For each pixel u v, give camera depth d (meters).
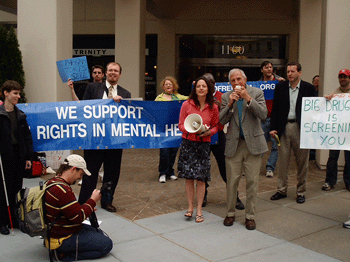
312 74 10.76
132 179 6.81
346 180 5.84
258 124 4.25
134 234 4.14
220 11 13.00
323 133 4.81
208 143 4.47
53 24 7.35
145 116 5.20
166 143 5.28
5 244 3.89
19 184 4.41
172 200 5.48
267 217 4.67
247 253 3.64
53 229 3.37
